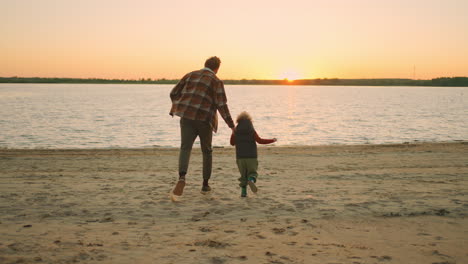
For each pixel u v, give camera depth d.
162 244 3.29
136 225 3.89
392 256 3.03
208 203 4.84
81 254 3.04
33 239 3.41
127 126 26.00
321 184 6.20
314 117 35.91
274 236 3.53
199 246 3.25
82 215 4.27
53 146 16.36
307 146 13.09
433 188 5.82
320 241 3.39
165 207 4.63
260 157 9.98
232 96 120.62
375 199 5.05
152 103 65.31
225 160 9.33
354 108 53.06
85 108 48.00
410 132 22.50
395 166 8.30
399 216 4.22
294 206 4.68
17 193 5.43
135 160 9.59
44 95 102.94
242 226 3.85
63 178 6.80
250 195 5.34
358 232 3.66
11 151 11.77
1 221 4.00
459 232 3.65
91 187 5.90
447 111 45.19
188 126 4.87
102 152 11.65
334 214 4.30
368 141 18.23
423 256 3.03
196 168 8.03
